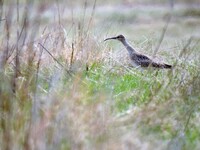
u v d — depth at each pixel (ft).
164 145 35.04
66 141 32.71
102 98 38.19
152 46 60.85
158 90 42.09
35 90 38.58
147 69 51.57
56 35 54.49
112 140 33.50
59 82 43.60
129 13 124.67
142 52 56.34
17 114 35.86
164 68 50.88
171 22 118.52
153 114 37.99
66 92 39.50
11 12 44.04
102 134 34.04
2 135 34.04
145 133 36.45
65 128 33.27
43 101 38.24
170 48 59.62
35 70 46.19
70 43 54.08
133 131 35.22
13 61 47.65
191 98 42.19
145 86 45.21
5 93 37.96
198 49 64.54
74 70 47.62
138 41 63.31
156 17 123.95
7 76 43.50
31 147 31.89
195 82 44.50
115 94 44.04
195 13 127.34
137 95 43.01
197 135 37.19
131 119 36.99
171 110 39.47
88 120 34.96
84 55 51.49
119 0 137.69
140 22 116.98
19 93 39.70
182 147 35.17
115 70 50.42
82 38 53.21
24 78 43.11
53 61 50.24
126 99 42.32
